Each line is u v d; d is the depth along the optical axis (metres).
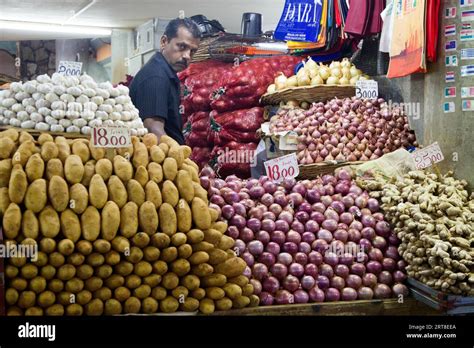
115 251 2.54
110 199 2.58
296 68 4.66
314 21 4.48
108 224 2.51
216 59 4.71
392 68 4.05
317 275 2.99
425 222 3.03
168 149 2.83
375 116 4.07
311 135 3.95
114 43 4.95
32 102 2.98
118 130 2.72
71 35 5.07
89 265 2.49
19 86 2.99
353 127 3.97
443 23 3.73
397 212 3.15
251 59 4.67
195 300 2.65
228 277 2.76
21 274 2.42
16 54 5.21
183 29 4.11
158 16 4.71
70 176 2.54
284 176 3.42
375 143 3.96
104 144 2.69
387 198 3.25
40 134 2.87
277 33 4.48
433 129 3.83
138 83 3.99
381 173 3.54
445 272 2.84
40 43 5.25
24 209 2.49
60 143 2.65
